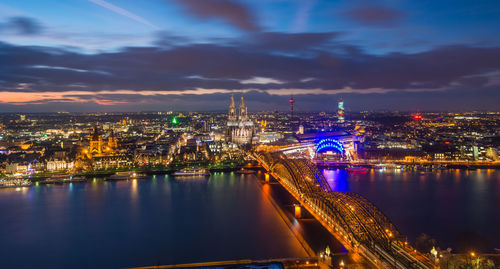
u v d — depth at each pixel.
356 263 195.38
